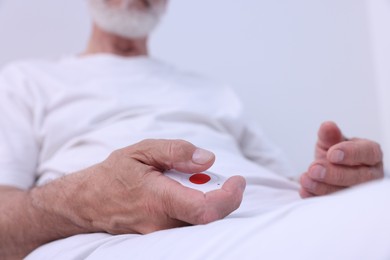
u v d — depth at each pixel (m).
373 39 1.40
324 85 1.41
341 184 0.55
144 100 0.86
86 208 0.48
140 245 0.39
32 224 0.53
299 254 0.28
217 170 0.58
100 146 0.69
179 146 0.44
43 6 1.40
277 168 0.97
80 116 0.80
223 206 0.40
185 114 0.82
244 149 0.98
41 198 0.52
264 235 0.31
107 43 1.05
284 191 0.59
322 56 1.42
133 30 1.02
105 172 0.48
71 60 0.94
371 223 0.26
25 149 0.76
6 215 0.54
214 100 0.95
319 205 0.31
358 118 1.37
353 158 0.54
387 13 1.37
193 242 0.34
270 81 1.43
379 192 0.28
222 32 1.48
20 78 0.87
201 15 1.49
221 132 0.87
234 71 1.45
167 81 0.93
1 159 0.72
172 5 1.49
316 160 0.57
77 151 0.70
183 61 1.47
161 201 0.42
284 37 1.45
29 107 0.83
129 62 0.94
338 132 0.59
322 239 0.28
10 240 0.53
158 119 0.79
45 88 0.86
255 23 1.47
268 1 1.47
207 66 1.46
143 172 0.44
